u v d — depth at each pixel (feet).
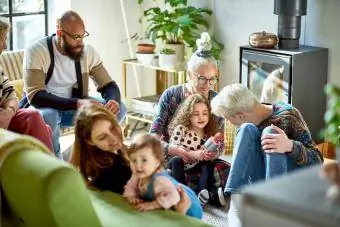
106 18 16.94
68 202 5.78
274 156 8.68
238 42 16.37
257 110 9.23
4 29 10.53
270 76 14.66
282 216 2.64
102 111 7.68
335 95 3.73
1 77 10.41
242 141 8.98
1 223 6.40
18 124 10.09
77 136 7.66
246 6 15.98
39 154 6.02
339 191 2.74
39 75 11.85
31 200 5.75
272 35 14.64
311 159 8.91
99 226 6.13
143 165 7.06
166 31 15.66
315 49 14.48
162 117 11.16
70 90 12.41
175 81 16.28
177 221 6.66
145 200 7.20
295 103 14.29
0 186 6.10
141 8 17.69
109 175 7.66
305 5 14.47
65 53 12.02
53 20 16.71
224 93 9.25
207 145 10.68
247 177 9.01
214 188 11.15
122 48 17.52
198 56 11.09
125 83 16.83
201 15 16.46
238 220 8.13
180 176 10.46
